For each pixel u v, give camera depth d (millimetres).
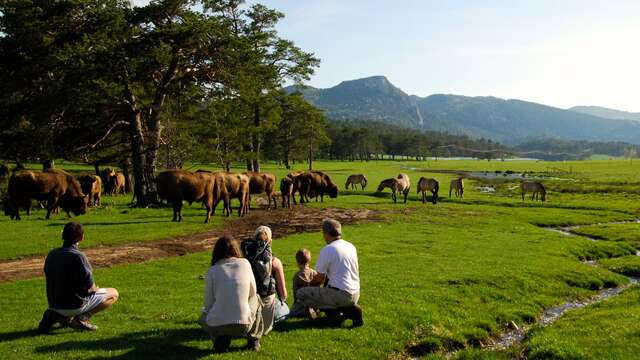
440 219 28781
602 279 16328
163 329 9016
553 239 23141
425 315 11039
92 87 27094
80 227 8523
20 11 26953
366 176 76312
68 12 28141
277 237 21250
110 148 39656
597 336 10109
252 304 7969
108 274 14086
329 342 8875
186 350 8047
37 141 29812
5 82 28766
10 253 16000
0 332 8641
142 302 11000
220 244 7957
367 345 9133
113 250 17609
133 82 29922
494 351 9914
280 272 9523
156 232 21078
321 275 9500
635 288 14898
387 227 25000
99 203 31234
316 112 60938
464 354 9617
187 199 24312
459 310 11922
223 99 33312
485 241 21781
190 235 21219
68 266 8297
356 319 9750
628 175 88438
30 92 30453
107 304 8797
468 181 73688
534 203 41344
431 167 127625
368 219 27688
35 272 14273
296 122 65750
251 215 27734
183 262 15922
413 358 9414
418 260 17062
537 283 15070
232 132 38531
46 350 7789
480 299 13109
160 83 31422
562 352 9211
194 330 9023
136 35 29203
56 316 8516
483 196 47812
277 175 70188
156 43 28406
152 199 30938
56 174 24344
